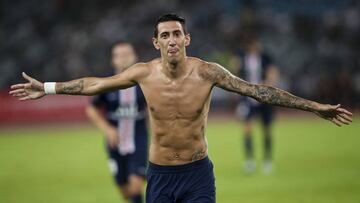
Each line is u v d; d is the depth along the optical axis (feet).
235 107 188.14
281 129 151.84
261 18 206.08
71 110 180.65
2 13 206.49
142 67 40.19
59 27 204.23
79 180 90.84
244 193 75.15
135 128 60.64
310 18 207.51
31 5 207.51
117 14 205.67
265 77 98.12
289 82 193.06
